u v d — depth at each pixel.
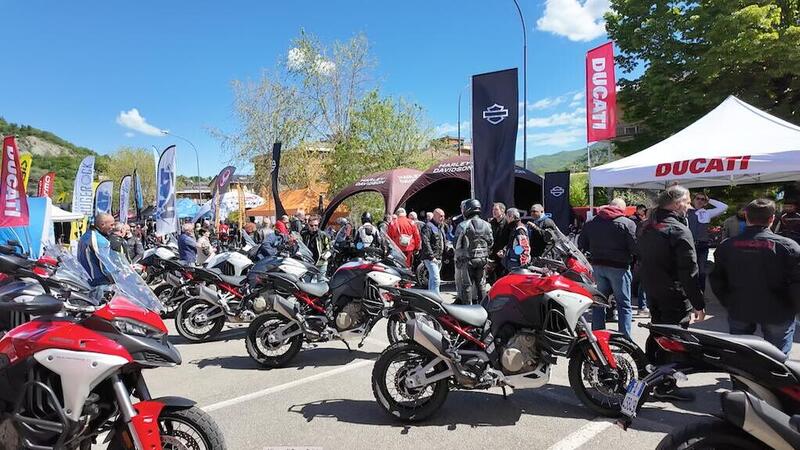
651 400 4.59
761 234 4.12
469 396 4.85
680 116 16.50
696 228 8.98
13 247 5.01
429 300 4.44
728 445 2.49
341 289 5.92
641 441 3.82
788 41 14.09
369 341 7.14
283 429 4.16
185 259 10.33
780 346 4.14
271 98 28.98
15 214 8.52
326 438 3.97
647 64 18.31
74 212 18.70
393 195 16.66
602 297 4.50
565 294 4.23
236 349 6.91
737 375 2.70
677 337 2.88
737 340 2.71
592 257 5.77
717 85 16.05
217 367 6.02
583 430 4.04
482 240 8.18
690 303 4.57
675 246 4.48
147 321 2.97
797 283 3.91
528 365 4.28
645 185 11.32
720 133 8.38
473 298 8.30
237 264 8.19
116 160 63.75
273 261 6.79
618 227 5.61
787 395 2.60
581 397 4.36
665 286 4.59
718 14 15.47
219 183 18.44
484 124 9.37
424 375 4.14
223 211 27.98
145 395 3.04
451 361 4.12
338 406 4.66
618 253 5.61
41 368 2.82
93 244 4.32
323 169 28.66
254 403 4.79
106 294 3.17
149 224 27.69
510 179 9.17
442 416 4.37
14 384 2.84
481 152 9.41
